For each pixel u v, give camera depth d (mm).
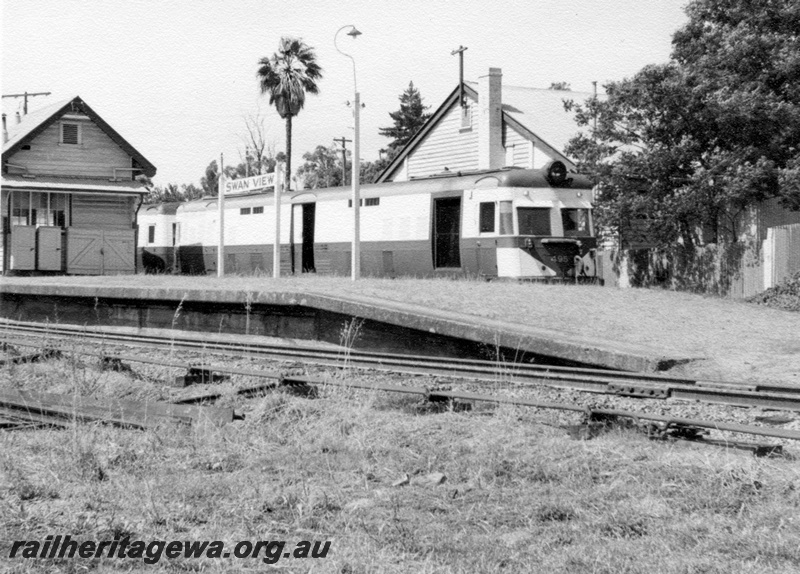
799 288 24688
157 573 5023
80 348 14727
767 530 5609
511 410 8984
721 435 8383
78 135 34156
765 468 6922
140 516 5910
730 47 28250
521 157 38625
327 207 28969
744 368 13078
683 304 20094
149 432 8125
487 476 6961
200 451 7711
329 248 28812
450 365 12242
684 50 29906
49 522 5750
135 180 35438
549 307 17203
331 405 9430
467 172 25453
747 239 28578
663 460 7145
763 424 9008
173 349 14164
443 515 6090
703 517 5938
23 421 8914
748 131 28312
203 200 34781
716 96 27719
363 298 16281
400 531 5691
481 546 5449
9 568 5016
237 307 17734
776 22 29266
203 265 34406
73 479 6832
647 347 13734
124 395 11039
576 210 25203
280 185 26828
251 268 31906
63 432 8312
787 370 13016
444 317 14508
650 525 5832
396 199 26906
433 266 25812
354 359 13227
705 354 13953
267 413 9047
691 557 5238
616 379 11281
